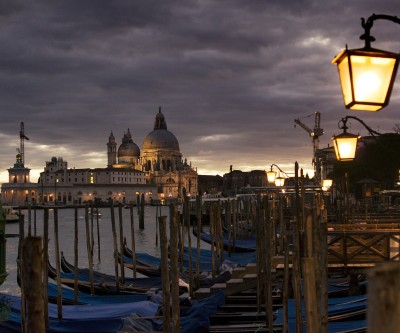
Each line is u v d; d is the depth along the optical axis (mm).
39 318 6797
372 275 2467
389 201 65812
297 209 15602
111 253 60438
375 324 2443
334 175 86062
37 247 6797
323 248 10812
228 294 24000
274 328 16344
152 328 16875
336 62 6512
